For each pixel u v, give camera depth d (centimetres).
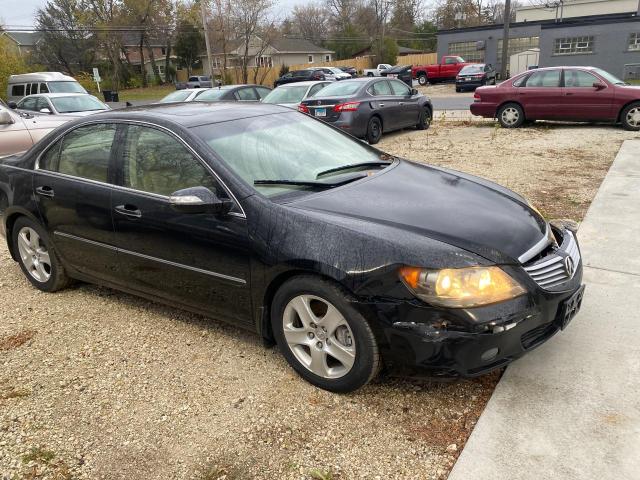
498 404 286
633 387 294
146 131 366
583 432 262
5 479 255
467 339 257
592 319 368
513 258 276
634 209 599
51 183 417
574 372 310
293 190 328
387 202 314
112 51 6006
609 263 459
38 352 368
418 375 276
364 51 7150
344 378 294
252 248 309
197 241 332
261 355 350
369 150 419
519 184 742
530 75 1307
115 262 391
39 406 309
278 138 377
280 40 6794
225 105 419
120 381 329
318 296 291
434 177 371
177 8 5941
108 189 379
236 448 268
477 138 1214
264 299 316
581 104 1237
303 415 289
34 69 5144
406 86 1366
